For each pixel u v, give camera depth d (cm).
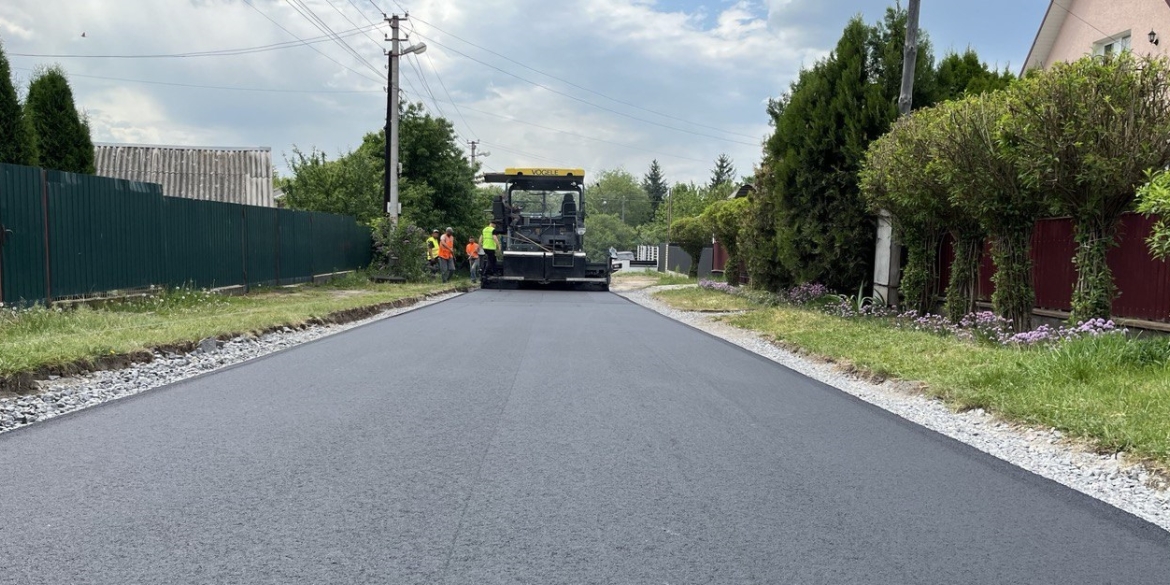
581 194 2808
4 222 1065
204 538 362
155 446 520
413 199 3167
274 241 2009
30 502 407
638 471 479
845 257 1591
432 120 3403
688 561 344
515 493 433
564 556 347
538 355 981
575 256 2694
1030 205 1057
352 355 969
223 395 700
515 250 2736
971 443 579
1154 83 853
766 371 897
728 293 2242
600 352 1024
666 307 1936
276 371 839
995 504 431
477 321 1449
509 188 2814
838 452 536
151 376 805
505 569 332
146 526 375
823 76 1619
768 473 481
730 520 397
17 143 1530
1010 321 1099
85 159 2020
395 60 2584
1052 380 711
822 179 1580
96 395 700
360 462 488
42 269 1141
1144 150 835
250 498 418
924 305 1415
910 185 1190
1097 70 863
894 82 1551
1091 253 945
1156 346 759
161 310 1309
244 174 3008
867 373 867
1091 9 2081
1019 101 923
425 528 379
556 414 634
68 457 492
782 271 1859
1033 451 561
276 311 1371
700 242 3722
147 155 3025
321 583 316
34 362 736
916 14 1424
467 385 760
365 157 3119
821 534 380
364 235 2812
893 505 425
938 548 365
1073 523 403
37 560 335
